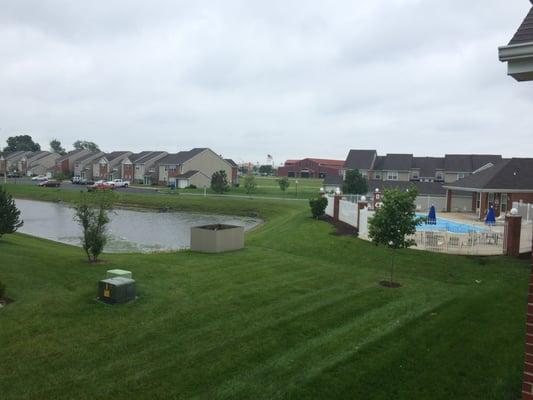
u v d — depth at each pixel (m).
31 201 68.44
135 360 8.89
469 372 8.12
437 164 74.00
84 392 7.69
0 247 19.52
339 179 72.75
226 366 8.61
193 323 10.91
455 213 37.09
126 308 11.93
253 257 19.39
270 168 176.00
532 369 4.81
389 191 15.20
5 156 138.25
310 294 13.48
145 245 31.34
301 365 8.59
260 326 10.71
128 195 68.56
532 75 5.22
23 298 12.51
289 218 39.72
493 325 10.38
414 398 7.34
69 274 15.23
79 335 10.11
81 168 114.56
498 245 19.31
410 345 9.38
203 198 65.19
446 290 14.00
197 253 20.33
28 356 9.03
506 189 30.39
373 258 18.78
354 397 7.42
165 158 96.75
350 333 10.20
